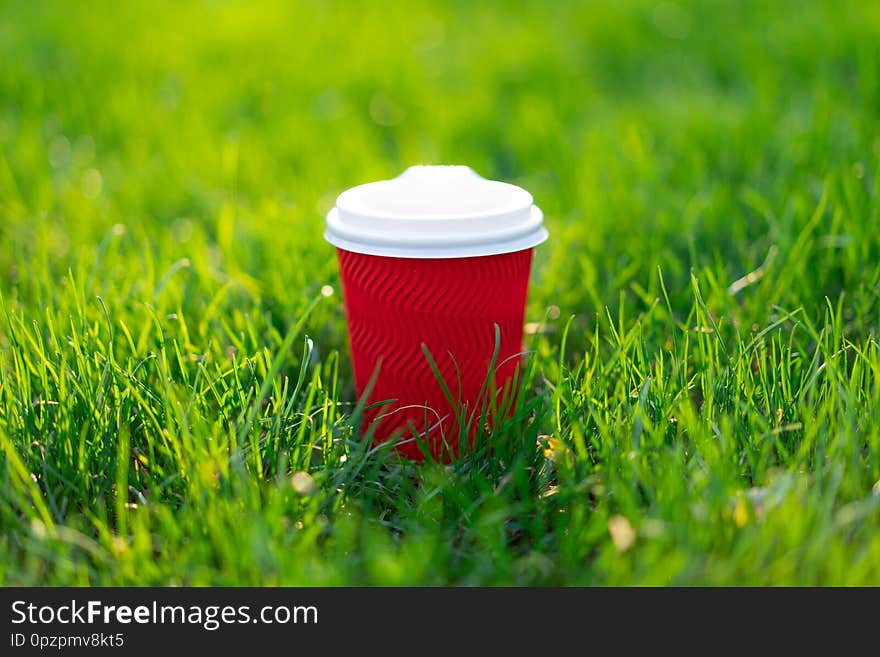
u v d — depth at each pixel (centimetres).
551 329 78
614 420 68
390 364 69
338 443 67
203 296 80
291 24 170
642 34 161
